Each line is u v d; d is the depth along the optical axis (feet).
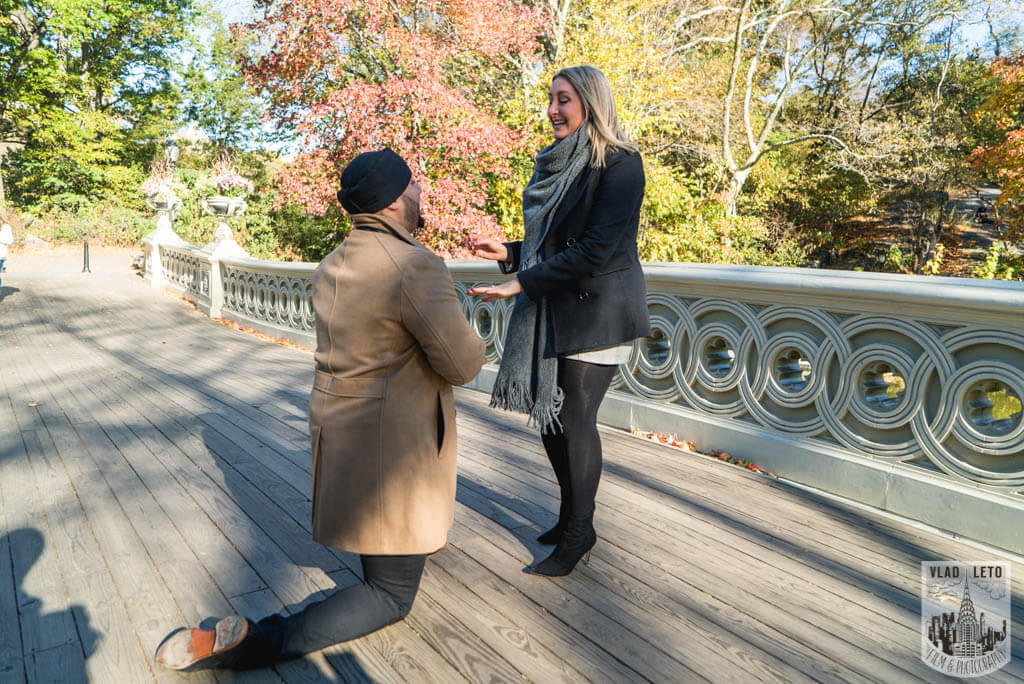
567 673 6.16
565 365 7.39
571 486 7.59
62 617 7.04
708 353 12.80
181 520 9.50
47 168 71.31
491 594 7.54
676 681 6.07
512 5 44.57
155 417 15.01
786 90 66.03
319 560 8.35
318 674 6.14
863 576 8.05
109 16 70.79
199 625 6.90
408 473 5.79
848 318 10.23
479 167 41.42
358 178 5.66
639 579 7.91
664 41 54.39
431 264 5.61
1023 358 8.32
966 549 8.74
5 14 65.57
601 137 6.93
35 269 52.47
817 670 6.26
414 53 38.09
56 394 17.20
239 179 71.41
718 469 11.65
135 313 34.12
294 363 22.15
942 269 67.67
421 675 6.13
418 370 5.87
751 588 7.75
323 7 36.81
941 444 9.20
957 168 63.00
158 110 84.84
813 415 10.99
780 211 78.38
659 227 49.83
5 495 10.41
